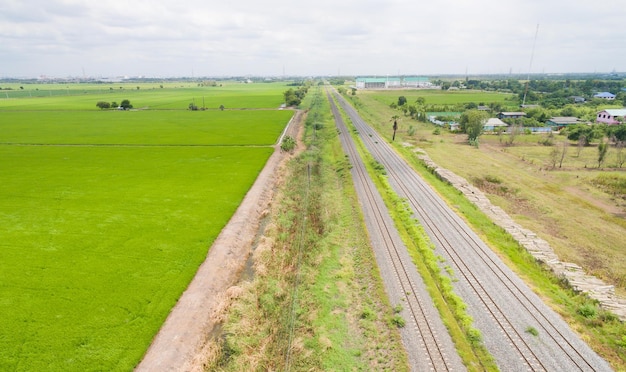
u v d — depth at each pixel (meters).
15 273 29.80
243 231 38.47
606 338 22.64
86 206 43.81
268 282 29.33
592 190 52.31
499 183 56.03
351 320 24.91
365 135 90.50
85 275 29.73
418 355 21.45
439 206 43.59
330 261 32.19
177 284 28.81
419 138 90.88
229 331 24.17
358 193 48.41
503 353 21.50
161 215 41.47
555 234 38.97
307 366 21.11
